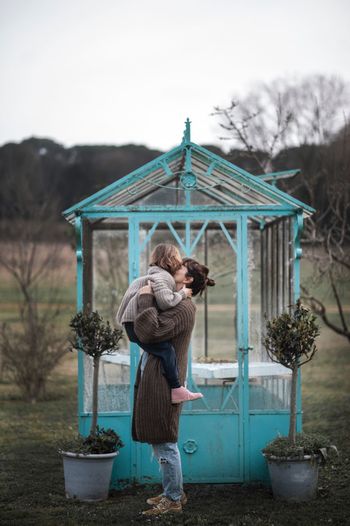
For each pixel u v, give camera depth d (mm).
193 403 6883
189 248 7000
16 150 19281
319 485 6812
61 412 11109
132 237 6871
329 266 10117
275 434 6859
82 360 6758
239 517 5840
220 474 6855
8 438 9281
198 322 9727
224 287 9469
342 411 10578
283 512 5961
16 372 13219
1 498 6480
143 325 5719
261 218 8406
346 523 5691
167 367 5789
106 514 5918
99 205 6840
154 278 5918
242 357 6898
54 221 15102
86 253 7305
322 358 15344
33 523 5707
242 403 6867
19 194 14812
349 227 10875
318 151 11711
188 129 6824
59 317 14281
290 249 7180
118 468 6781
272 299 8062
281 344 6203
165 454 5926
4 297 16641
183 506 6168
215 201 8164
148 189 7762
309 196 11820
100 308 12562
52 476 7316
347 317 15836
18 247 13844
